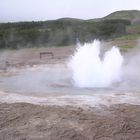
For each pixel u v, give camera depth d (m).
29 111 7.93
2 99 9.42
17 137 6.30
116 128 6.73
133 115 7.57
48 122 7.08
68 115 7.55
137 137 6.31
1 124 7.03
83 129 6.66
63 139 6.19
